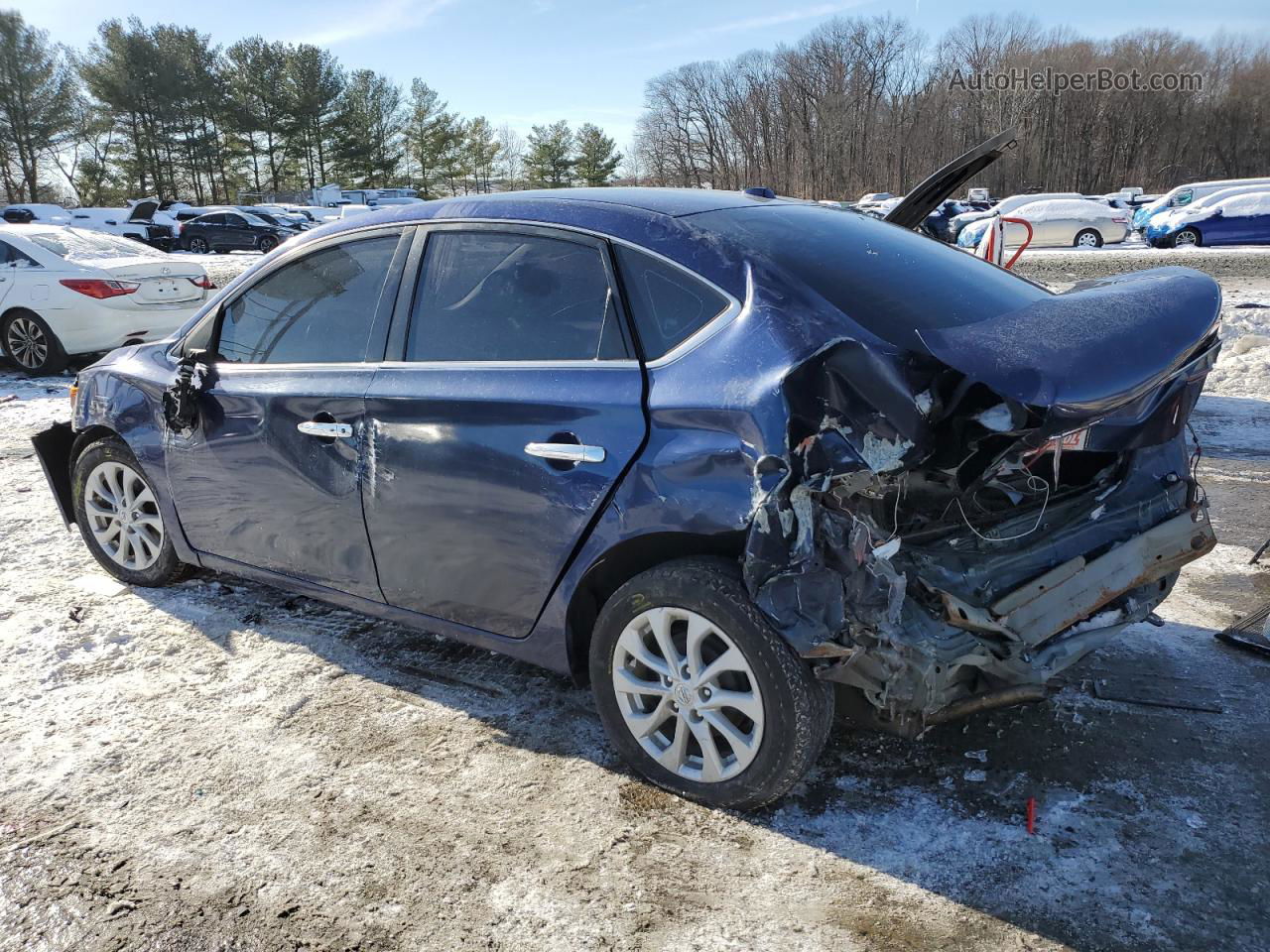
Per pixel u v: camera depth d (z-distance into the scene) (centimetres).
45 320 1010
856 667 253
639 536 272
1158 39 8444
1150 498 303
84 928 242
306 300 366
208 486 392
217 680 365
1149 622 355
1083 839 266
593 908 246
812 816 279
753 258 275
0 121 6844
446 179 8406
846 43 8600
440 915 245
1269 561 459
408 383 321
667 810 284
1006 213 2919
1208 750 305
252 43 7525
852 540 246
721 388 256
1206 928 233
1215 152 8112
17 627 409
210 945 237
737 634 259
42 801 293
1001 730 320
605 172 8569
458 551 316
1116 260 2194
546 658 311
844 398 247
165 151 7406
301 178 7969
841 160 8575
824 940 234
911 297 284
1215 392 842
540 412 289
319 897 252
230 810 288
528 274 310
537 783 299
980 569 275
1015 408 238
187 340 407
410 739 324
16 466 675
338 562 354
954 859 260
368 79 8138
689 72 9406
